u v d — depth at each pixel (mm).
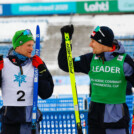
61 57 8070
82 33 57562
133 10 59688
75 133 10609
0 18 63812
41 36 56875
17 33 7441
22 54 7445
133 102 13273
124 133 7273
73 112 10547
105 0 59844
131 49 53375
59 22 60906
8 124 7180
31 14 60625
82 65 7789
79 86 39000
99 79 7414
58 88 37938
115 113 7258
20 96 7281
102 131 7293
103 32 7359
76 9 60406
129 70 7301
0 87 7480
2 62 7293
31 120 7281
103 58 7379
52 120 10617
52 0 65750
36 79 7379
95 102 7441
